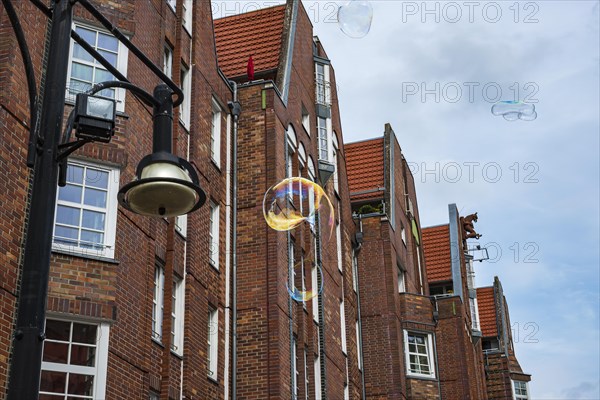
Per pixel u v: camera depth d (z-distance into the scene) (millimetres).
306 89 27391
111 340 14586
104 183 15539
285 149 23438
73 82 16000
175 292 17844
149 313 15969
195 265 18531
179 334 17547
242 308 20719
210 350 19344
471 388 36906
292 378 21172
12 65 14141
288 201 22250
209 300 19328
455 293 38875
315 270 24891
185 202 8234
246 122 22734
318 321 24359
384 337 30172
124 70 16766
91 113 8031
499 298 49188
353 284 30000
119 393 14602
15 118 14023
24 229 13820
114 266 15000
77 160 15375
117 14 17047
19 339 7164
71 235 14836
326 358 24250
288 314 21516
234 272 20797
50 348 13969
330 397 24000
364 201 34250
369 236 31641
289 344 21250
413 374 31656
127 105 16453
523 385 49719
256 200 21750
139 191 8117
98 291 14625
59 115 7977
